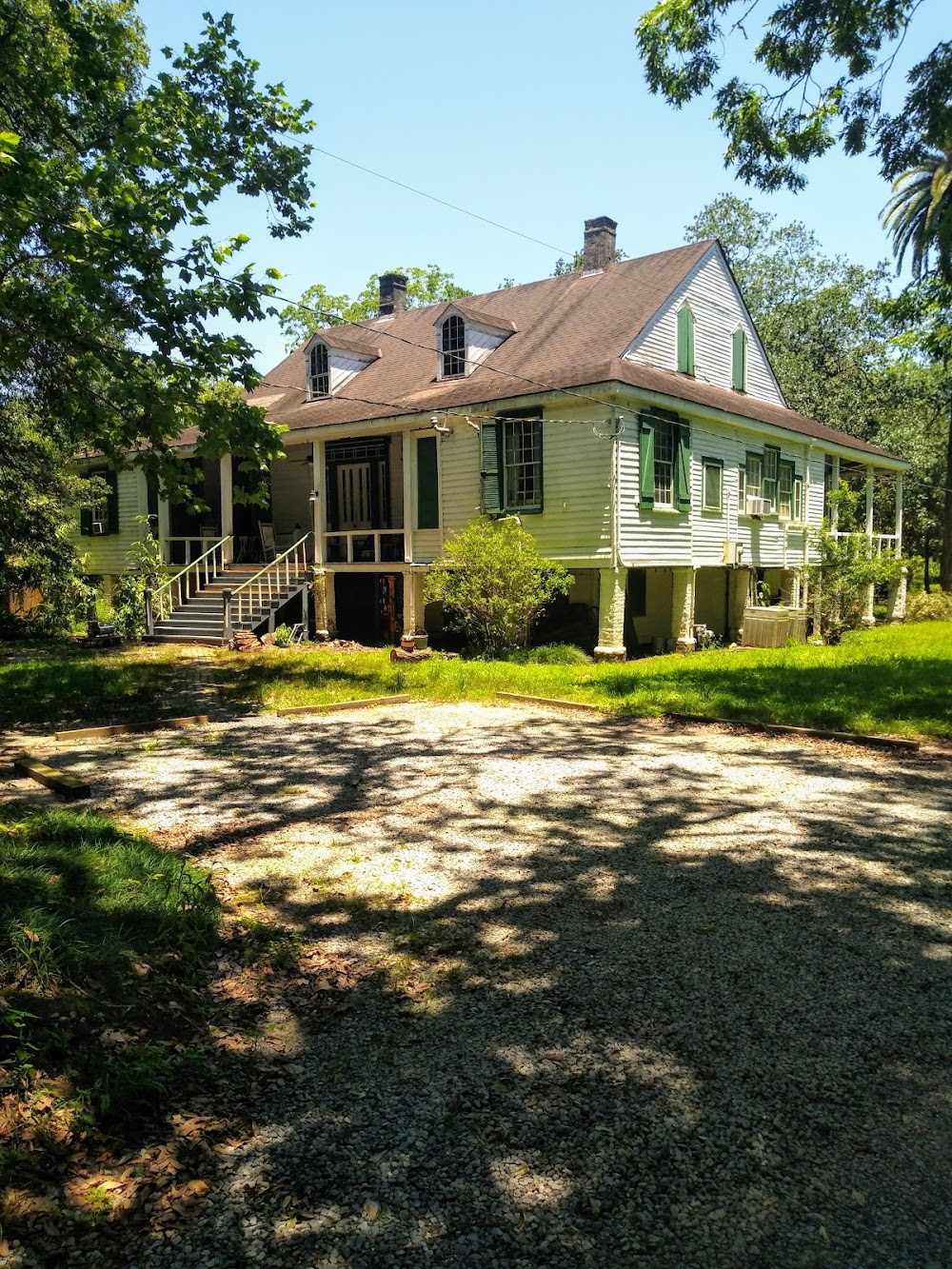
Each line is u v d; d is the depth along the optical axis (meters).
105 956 3.45
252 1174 2.52
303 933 4.20
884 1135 2.71
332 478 21.77
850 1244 2.28
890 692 11.08
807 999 3.54
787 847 5.45
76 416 9.73
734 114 11.62
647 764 7.79
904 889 4.73
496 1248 2.26
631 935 4.16
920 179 25.78
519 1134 2.70
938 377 34.59
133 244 8.20
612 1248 2.26
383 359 22.42
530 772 7.47
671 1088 2.94
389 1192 2.45
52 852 4.50
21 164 7.57
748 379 22.25
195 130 9.10
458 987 3.66
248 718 10.36
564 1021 3.37
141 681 13.02
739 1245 2.27
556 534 16.03
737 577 21.05
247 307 8.84
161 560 21.23
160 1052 2.98
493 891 4.72
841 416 35.31
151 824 5.92
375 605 20.31
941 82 10.07
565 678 13.01
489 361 19.08
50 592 21.39
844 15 10.17
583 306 19.47
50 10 9.73
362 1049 3.19
